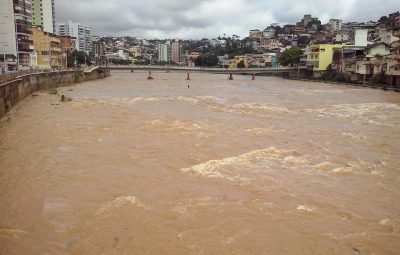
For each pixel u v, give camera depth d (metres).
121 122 35.53
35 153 24.70
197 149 25.81
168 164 22.44
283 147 26.69
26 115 39.75
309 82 103.62
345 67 97.25
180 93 66.94
